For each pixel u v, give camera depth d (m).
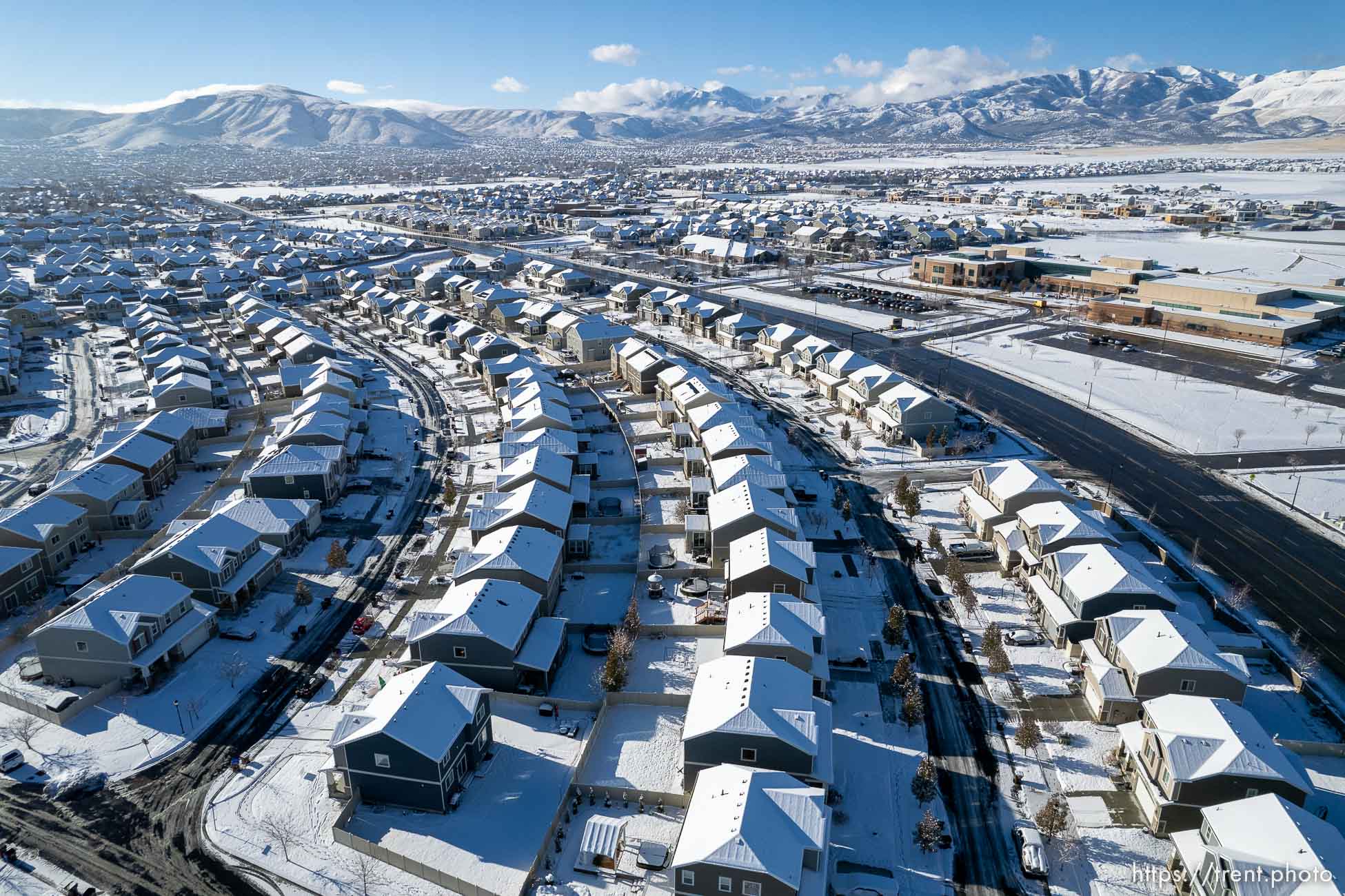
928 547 76.19
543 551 67.50
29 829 45.53
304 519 77.00
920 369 130.38
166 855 43.94
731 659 52.75
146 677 56.72
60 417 111.00
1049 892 41.88
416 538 78.38
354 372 122.12
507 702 55.97
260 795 48.00
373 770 46.12
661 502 86.00
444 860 43.28
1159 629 54.69
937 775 49.66
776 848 38.31
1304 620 65.25
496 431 104.44
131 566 71.12
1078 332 153.25
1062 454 97.56
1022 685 57.69
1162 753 45.06
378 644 62.31
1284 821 39.66
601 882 41.94
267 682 58.16
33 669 58.19
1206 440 101.19
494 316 162.88
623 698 56.06
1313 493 86.50
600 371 134.00
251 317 153.50
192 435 98.81
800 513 82.75
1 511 77.19
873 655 61.00
